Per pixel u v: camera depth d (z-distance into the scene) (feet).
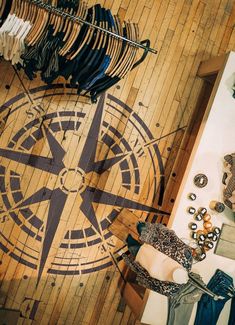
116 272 16.46
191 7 16.43
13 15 11.42
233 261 15.31
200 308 14.83
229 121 15.05
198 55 16.66
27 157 15.35
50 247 15.76
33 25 11.85
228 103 14.97
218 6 16.75
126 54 12.91
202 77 16.67
